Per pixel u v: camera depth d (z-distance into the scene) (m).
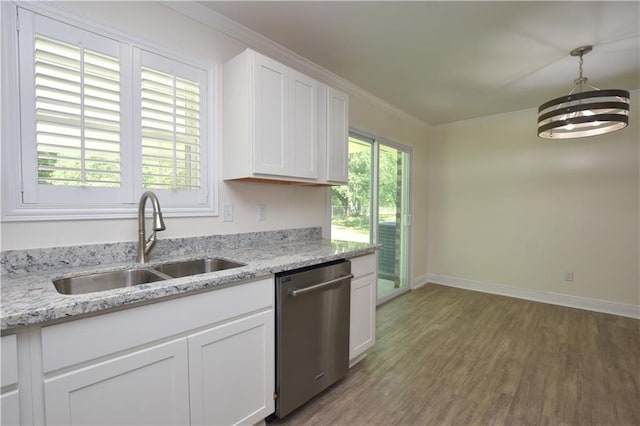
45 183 1.40
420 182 4.52
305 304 1.76
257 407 1.55
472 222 4.33
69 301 0.98
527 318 3.25
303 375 1.76
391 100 3.55
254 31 2.17
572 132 2.50
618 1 1.80
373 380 2.11
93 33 1.52
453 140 4.48
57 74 1.42
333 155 2.39
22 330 0.90
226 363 1.41
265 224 2.37
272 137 1.93
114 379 1.08
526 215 3.91
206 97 1.98
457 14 1.96
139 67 1.67
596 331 2.92
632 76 2.86
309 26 2.11
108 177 1.58
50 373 0.95
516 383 2.07
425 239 4.66
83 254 1.51
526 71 2.77
